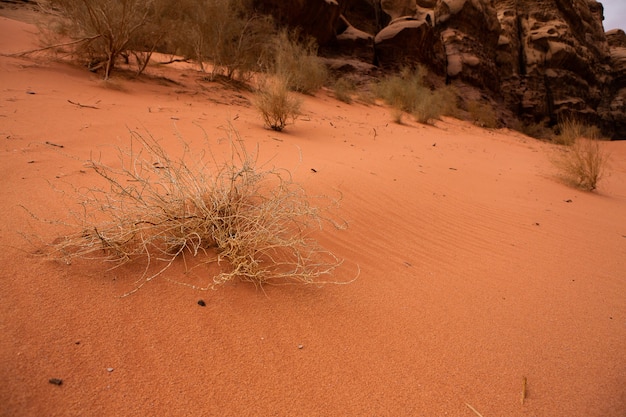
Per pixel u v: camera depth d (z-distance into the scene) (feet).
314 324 6.71
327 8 67.00
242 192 9.11
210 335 5.91
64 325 5.41
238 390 5.15
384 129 37.37
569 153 26.66
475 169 24.30
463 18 96.84
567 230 14.20
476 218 14.23
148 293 6.43
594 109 132.87
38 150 12.73
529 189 20.79
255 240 7.60
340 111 44.34
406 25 79.51
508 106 106.73
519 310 8.31
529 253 11.59
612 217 17.15
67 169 11.35
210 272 7.30
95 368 4.92
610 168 35.76
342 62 69.41
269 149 18.17
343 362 6.00
